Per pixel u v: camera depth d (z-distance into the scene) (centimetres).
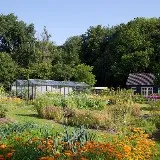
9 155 831
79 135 1069
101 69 7719
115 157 934
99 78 7762
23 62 7875
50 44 8100
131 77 6794
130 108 2456
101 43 8450
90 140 1131
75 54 8038
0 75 6156
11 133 1297
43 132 1331
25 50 7831
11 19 8469
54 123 2233
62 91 5256
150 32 7619
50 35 8156
